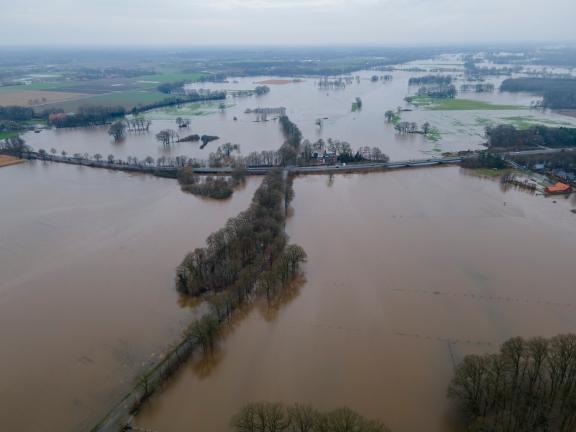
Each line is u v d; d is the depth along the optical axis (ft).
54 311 414.21
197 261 444.55
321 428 243.19
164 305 422.00
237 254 468.75
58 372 343.46
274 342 374.43
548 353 303.48
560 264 491.72
